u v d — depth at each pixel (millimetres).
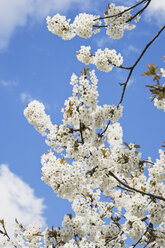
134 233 6371
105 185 6758
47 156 6297
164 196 7188
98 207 7824
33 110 7773
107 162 6195
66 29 7562
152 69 4238
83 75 6055
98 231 7559
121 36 7711
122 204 8078
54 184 5668
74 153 6238
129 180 8227
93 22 7344
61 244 6918
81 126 6254
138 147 6320
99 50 6902
